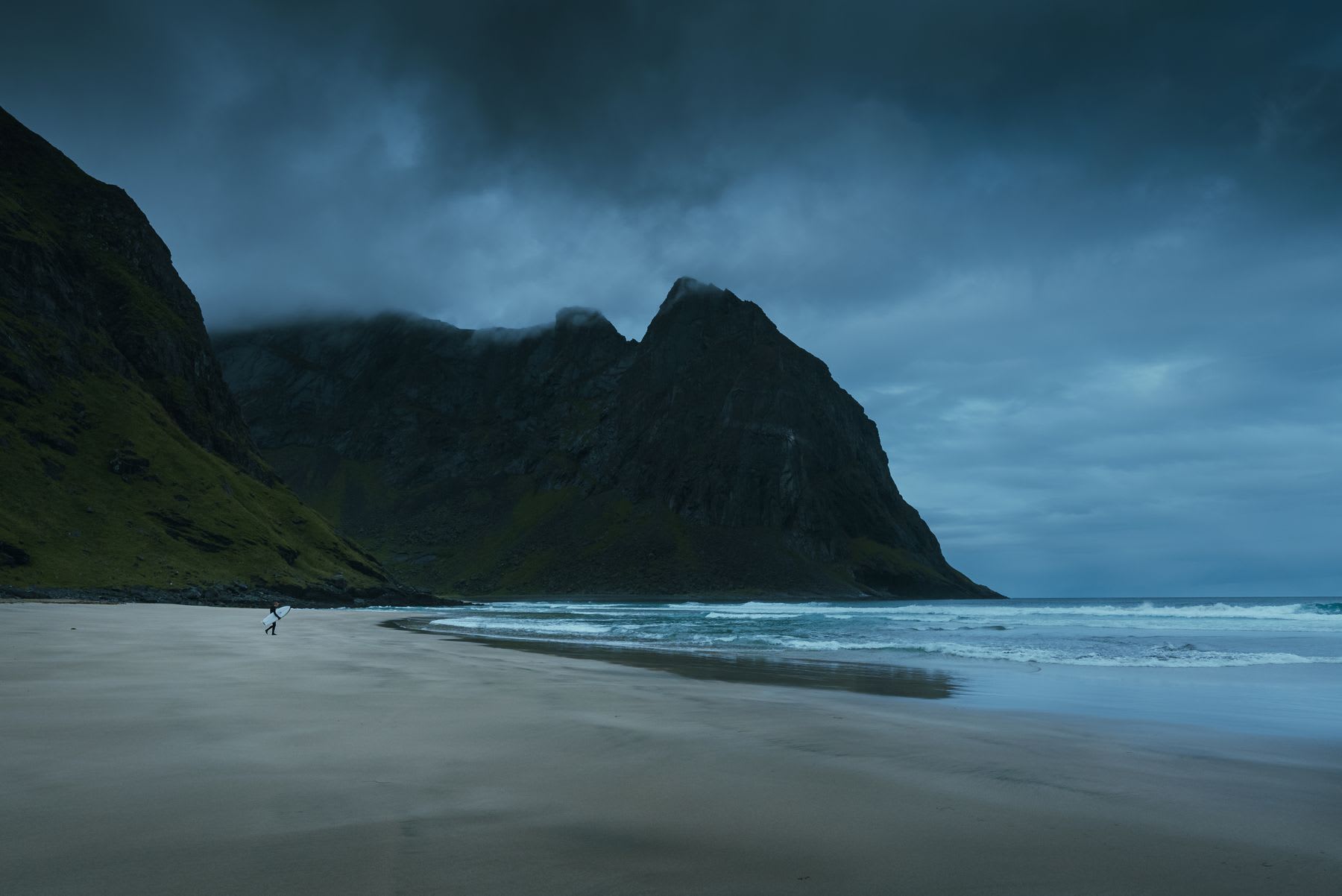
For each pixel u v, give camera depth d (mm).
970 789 7195
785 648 29328
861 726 10594
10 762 7227
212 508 98500
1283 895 4656
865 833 5785
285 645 25500
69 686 12703
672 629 46969
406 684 14422
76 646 20922
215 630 33438
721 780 7355
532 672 17812
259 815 5754
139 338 123875
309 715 10438
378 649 24844
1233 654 25125
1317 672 19703
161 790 6363
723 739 9461
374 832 5457
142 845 5023
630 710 11703
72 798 6070
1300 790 7367
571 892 4441
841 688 15828
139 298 129625
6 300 97875
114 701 11086
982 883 4789
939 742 9484
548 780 7184
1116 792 7172
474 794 6617
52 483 82812
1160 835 5883
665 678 17297
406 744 8664
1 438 81750
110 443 95312
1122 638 35000
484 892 4371
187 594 77500
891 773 7797
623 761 8109
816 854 5285
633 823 5914
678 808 6363
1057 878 4898
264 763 7465
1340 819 6387
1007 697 14492
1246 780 7738
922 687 16312
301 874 4586
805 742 9336
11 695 11555
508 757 8125
